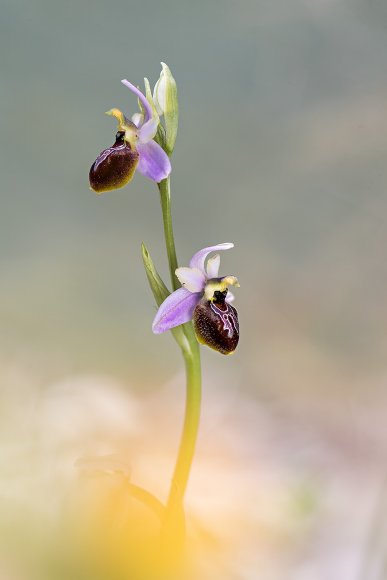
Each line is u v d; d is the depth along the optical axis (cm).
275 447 53
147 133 44
